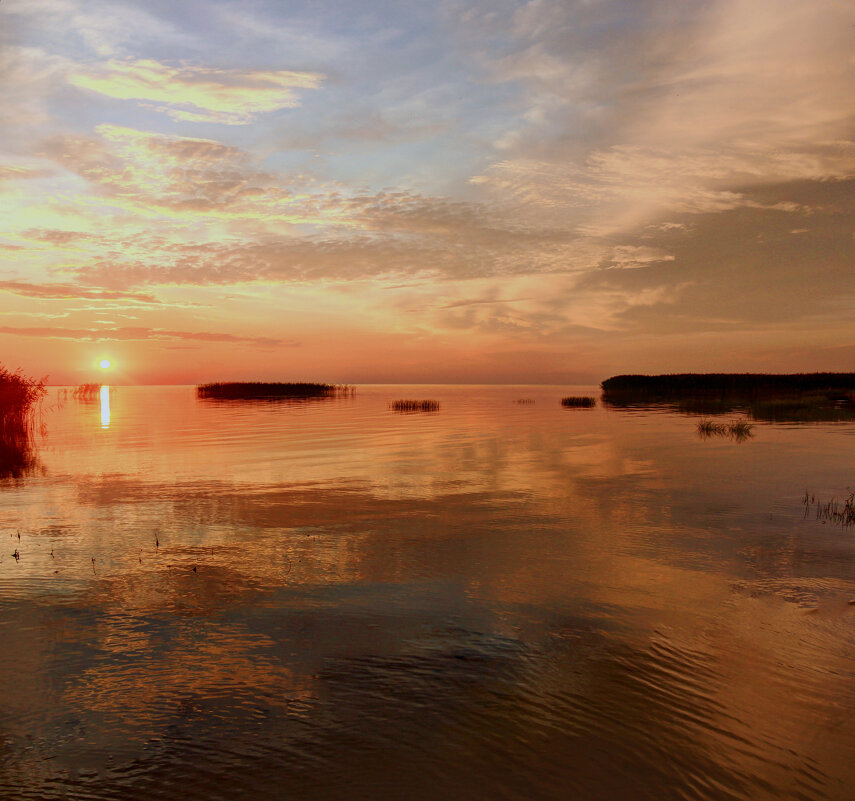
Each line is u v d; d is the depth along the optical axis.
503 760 4.06
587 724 4.46
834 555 8.45
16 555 8.59
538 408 46.75
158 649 5.68
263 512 11.18
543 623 6.23
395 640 5.85
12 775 3.93
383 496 12.59
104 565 8.14
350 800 3.69
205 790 3.79
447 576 7.65
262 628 6.14
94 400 65.62
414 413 40.84
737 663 5.37
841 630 6.04
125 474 15.41
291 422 32.94
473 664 5.38
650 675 5.17
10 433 26.39
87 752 4.16
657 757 4.09
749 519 10.46
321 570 7.91
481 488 13.41
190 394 93.88
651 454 18.75
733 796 3.72
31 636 5.95
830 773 3.93
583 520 10.46
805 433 24.84
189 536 9.57
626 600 6.84
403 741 4.27
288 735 4.35
